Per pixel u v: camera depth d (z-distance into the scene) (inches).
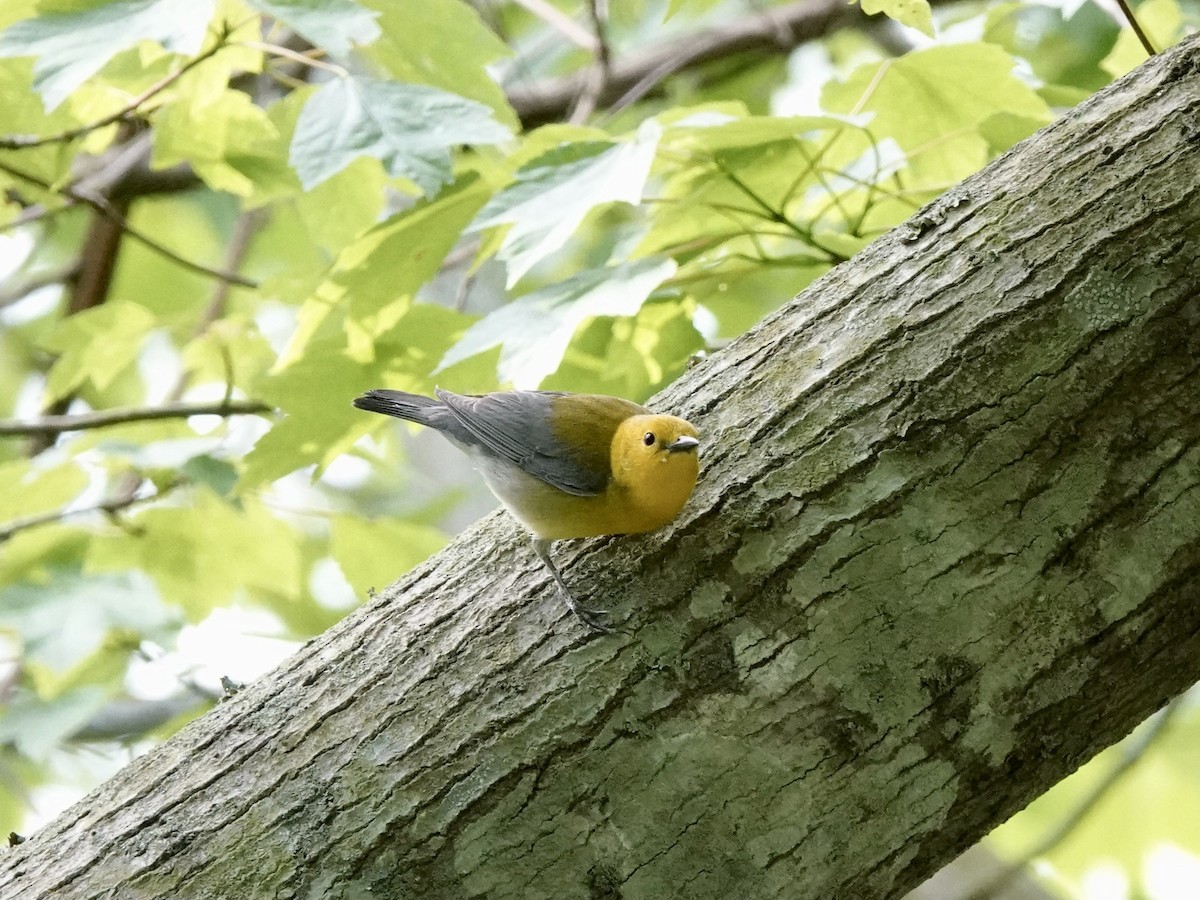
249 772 234.5
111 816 237.6
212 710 253.1
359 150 295.1
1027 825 554.9
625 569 240.7
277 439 369.7
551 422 269.4
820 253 380.8
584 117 526.3
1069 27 500.1
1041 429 229.6
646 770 223.3
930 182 375.9
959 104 353.7
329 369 367.6
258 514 448.5
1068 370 230.5
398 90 304.8
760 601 230.8
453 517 624.7
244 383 431.8
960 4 557.0
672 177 357.4
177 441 411.8
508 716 228.1
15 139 371.2
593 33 563.5
